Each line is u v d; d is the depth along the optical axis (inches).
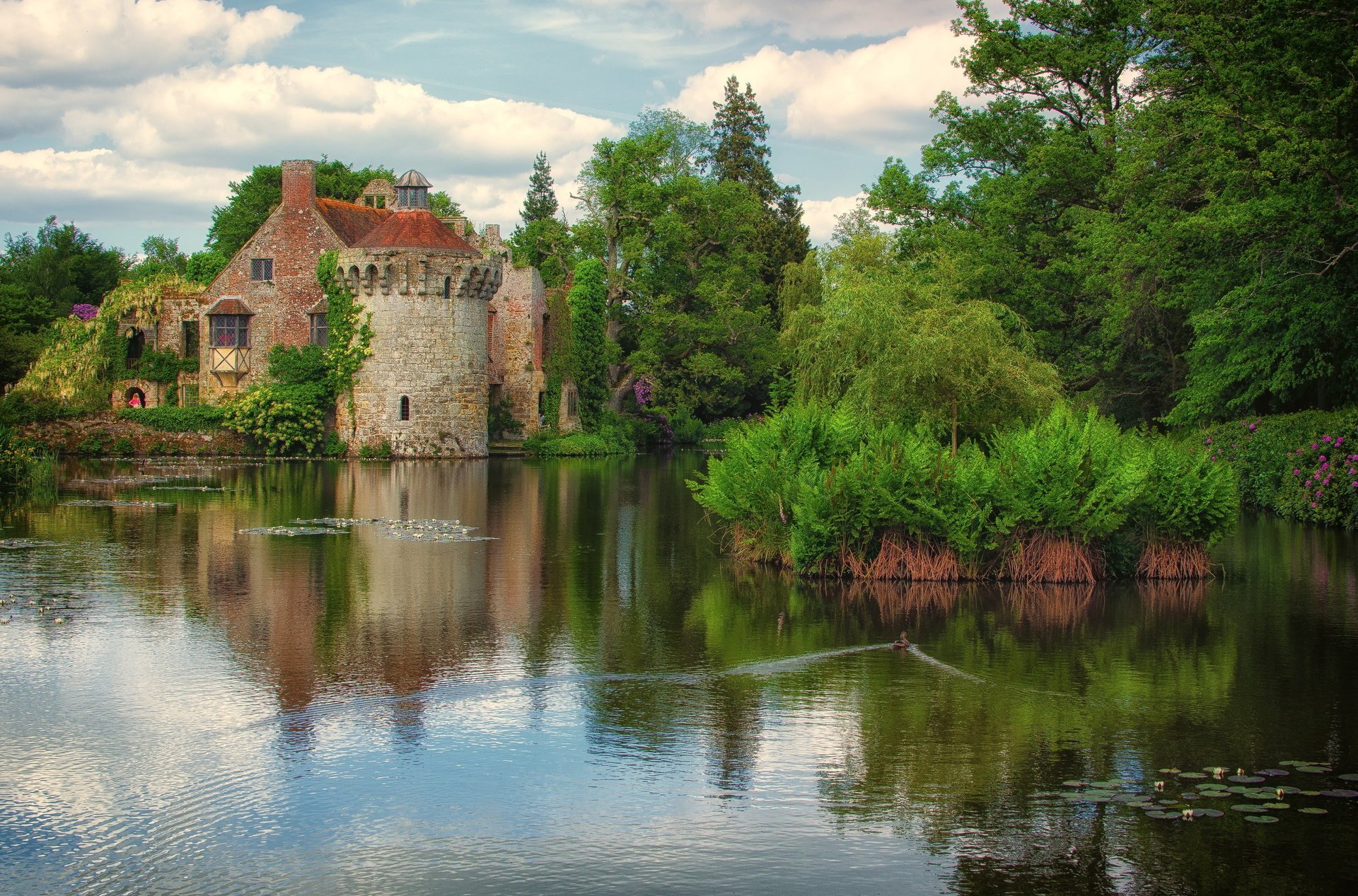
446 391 2556.6
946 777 482.0
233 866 406.9
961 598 847.7
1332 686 611.2
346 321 2556.6
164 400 2709.2
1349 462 1262.3
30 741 518.0
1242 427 1493.6
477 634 718.5
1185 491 925.8
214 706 566.6
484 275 2598.4
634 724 547.8
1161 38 1617.9
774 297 3705.7
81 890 389.7
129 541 1096.2
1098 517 894.4
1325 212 1302.9
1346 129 1273.4
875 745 519.5
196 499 1530.5
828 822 441.7
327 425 2618.1
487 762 499.8
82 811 449.1
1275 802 454.3
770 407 1109.7
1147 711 568.1
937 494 908.0
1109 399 1808.6
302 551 1047.6
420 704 575.2
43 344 2832.2
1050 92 1927.9
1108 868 403.2
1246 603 832.9
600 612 787.4
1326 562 1025.5
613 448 2979.8
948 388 1109.7
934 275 1694.1
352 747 515.8
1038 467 898.7
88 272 3919.8
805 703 581.3
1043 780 479.2
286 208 2682.1
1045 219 1894.7
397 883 395.5
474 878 399.2
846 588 885.8
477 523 1306.6
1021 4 1902.1
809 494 913.5
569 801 461.1
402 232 2529.5
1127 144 1590.8
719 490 1023.6
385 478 1961.1
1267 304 1387.8
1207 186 1510.8
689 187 3206.2
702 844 424.5
